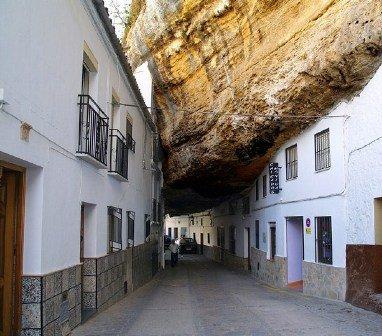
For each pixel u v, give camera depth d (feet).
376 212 34.45
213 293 47.65
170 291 49.60
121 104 39.70
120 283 40.06
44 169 21.68
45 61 21.75
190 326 27.78
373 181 34.45
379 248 33.96
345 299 38.22
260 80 45.32
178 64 57.88
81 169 28.19
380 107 33.65
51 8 22.54
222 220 108.47
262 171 67.10
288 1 40.83
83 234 31.65
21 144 18.90
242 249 83.10
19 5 18.51
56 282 22.86
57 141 23.62
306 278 46.80
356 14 34.17
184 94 60.34
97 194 32.24
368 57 34.35
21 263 20.77
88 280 31.19
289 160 54.19
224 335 24.93
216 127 55.36
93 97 31.89
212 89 54.70
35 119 20.45
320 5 37.88
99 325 27.55
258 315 31.65
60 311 23.40
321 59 37.68
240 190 82.38
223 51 49.96
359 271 35.88
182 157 67.31
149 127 63.87
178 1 51.13
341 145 39.68
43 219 21.56
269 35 43.83
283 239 55.36
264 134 51.60
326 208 42.55
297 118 46.09
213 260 120.06
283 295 45.57
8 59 17.52
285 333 25.25
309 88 40.73
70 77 25.94
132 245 47.85
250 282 62.80
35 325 20.67
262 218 67.36
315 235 45.24
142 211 56.70
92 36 30.71
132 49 66.64
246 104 48.39
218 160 60.59
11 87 17.81
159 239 84.84
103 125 31.22
